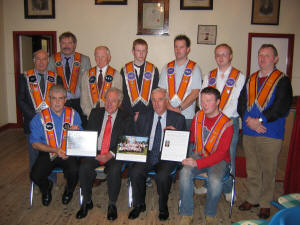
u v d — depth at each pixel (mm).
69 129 2555
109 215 2473
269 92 2344
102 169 2537
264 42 5512
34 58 3027
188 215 2377
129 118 2705
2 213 2564
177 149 2422
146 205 2771
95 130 2645
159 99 2492
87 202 2605
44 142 2695
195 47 5500
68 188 2703
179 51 3035
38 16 5570
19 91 2980
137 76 3348
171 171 2426
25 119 2951
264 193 2496
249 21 5367
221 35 5430
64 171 2604
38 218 2492
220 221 2480
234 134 2785
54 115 2697
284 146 4895
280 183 3369
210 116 2457
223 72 2857
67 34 3525
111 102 2580
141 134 2645
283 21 5359
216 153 2361
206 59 5523
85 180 2479
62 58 3643
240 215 2578
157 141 2600
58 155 2574
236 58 5500
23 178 3395
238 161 4164
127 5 5438
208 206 2367
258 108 2396
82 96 3357
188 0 5355
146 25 5434
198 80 3109
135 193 2488
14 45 5773
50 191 2740
